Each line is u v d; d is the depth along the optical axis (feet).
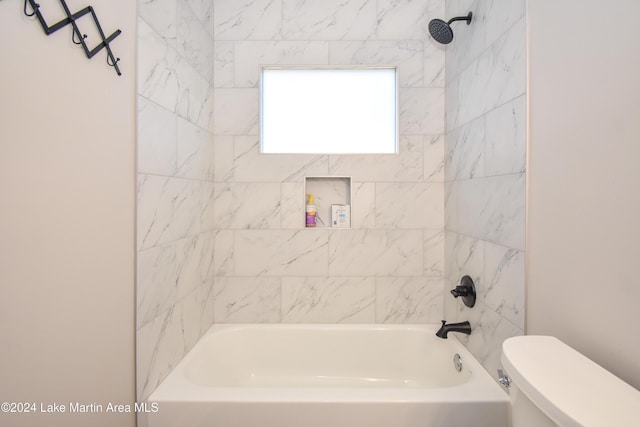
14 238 1.95
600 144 2.32
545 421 2.04
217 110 5.57
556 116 2.77
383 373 5.37
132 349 3.17
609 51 2.23
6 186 1.89
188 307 4.49
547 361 2.32
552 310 2.85
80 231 2.46
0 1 1.83
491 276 3.91
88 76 2.52
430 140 5.57
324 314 5.61
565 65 2.65
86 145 2.51
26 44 1.99
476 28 4.31
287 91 5.82
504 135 3.60
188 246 4.47
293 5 5.57
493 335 3.85
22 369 2.02
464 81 4.72
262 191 5.58
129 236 3.10
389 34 5.57
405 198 5.59
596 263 2.37
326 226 5.85
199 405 3.37
